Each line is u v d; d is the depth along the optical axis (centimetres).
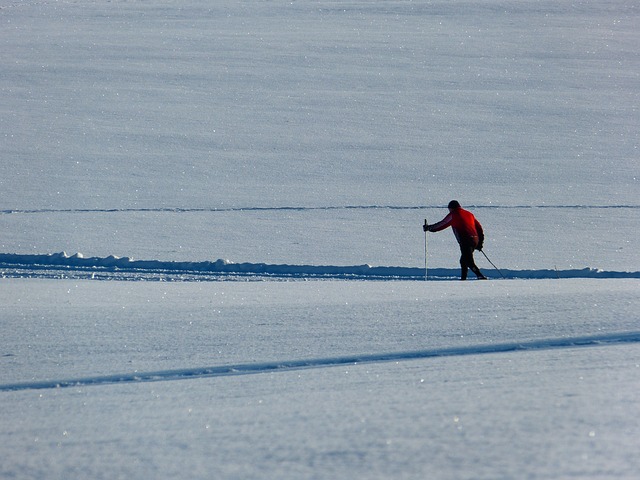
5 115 7369
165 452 888
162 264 3562
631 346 1523
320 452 854
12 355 1627
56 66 9606
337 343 1684
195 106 7956
